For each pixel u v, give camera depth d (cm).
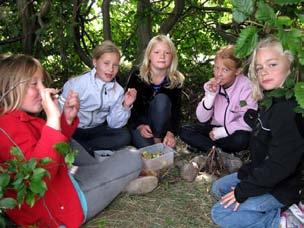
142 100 362
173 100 363
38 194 178
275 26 149
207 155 342
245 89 325
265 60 227
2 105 220
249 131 329
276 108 227
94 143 339
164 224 256
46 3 431
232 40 445
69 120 261
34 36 459
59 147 183
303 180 250
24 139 209
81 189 243
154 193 287
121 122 342
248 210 244
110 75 330
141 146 343
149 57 348
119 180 264
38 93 224
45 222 220
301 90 157
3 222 182
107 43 333
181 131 357
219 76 323
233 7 149
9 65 220
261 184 232
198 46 555
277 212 244
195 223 258
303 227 239
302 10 206
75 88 332
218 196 281
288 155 223
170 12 531
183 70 536
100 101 333
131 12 524
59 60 521
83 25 503
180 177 309
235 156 336
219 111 338
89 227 248
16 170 169
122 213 264
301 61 148
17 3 443
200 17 527
